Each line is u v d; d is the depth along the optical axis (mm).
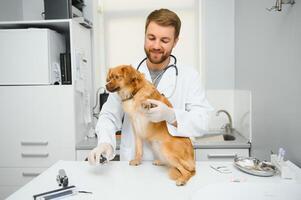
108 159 1091
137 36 2488
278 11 1320
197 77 1278
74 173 1045
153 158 1195
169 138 1013
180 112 1044
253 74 1787
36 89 1905
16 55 1882
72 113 1910
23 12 2408
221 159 1908
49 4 1957
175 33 1084
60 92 1904
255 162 1129
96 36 2469
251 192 854
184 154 998
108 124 1228
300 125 1106
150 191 879
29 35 1861
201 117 1100
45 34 1860
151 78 1269
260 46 1635
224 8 2381
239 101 2199
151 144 1115
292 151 1187
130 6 2469
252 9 1812
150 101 967
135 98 988
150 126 1007
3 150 1965
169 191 877
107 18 2496
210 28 2400
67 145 1935
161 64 1223
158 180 968
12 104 1927
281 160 1067
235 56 2357
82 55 2119
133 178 989
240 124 2168
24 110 1929
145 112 978
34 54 1875
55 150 1944
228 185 869
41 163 1962
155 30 1053
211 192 844
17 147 1957
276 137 1373
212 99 2447
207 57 2420
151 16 1074
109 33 2508
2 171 1982
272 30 1425
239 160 1150
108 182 956
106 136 1152
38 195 830
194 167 1015
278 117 1347
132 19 2480
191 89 1247
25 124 1938
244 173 1034
